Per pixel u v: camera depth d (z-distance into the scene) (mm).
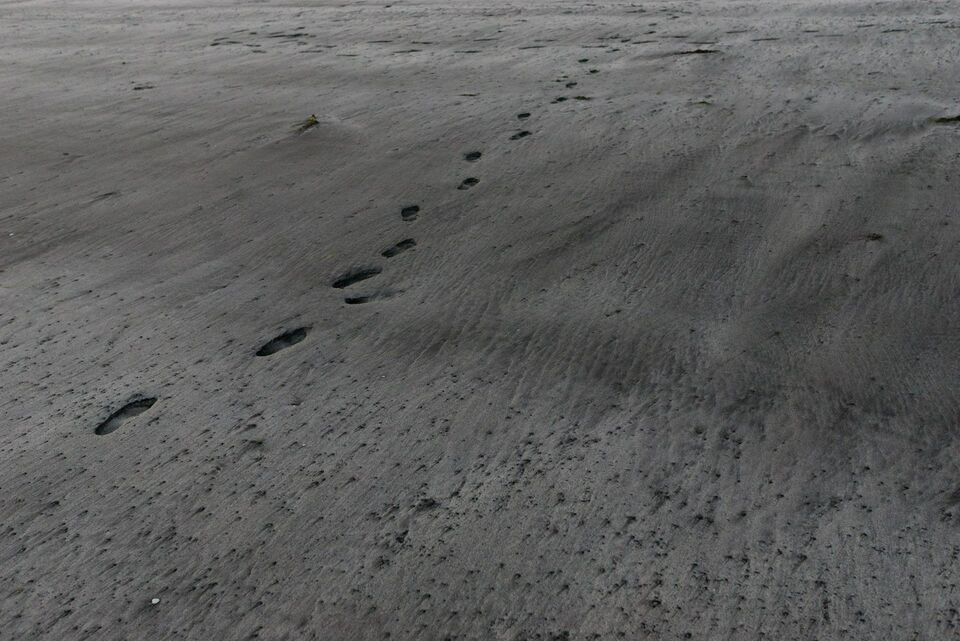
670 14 7934
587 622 2109
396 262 3855
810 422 2703
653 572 2230
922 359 2926
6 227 4473
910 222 3711
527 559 2297
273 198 4555
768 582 2178
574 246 3828
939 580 2139
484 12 8664
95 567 2391
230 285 3783
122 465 2758
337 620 2172
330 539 2414
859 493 2426
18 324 3590
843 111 4906
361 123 5422
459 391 2979
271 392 3053
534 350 3164
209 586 2301
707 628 2072
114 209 4582
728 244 3709
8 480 2730
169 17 9805
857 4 7773
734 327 3188
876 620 2057
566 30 7527
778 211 3918
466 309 3453
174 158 5168
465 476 2600
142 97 6371
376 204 4391
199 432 2879
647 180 4320
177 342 3395
